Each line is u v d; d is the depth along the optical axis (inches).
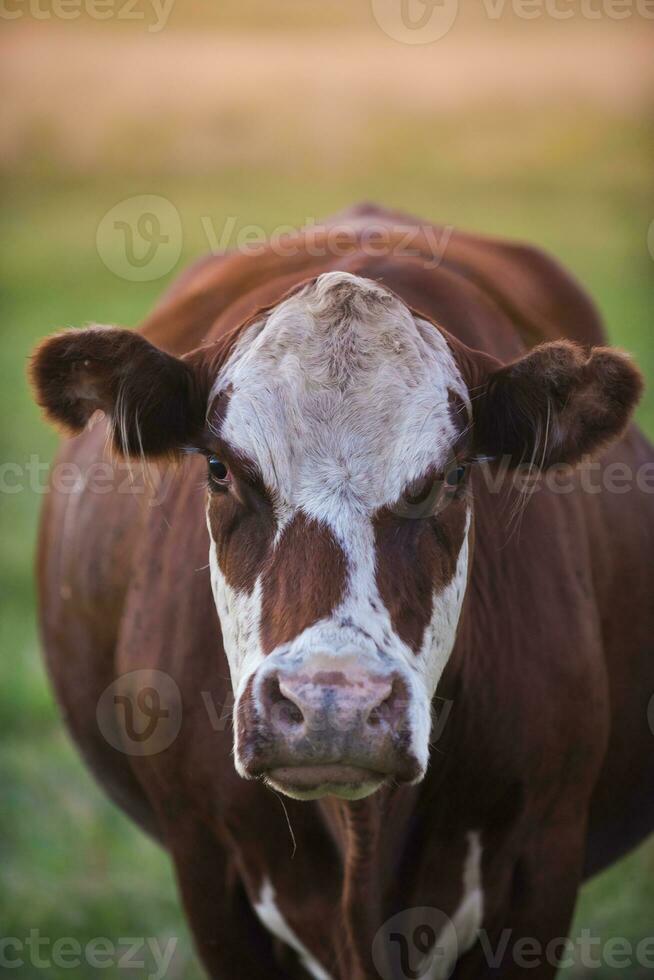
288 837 248.2
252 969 275.6
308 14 1836.9
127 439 224.8
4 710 473.7
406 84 1609.3
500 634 243.6
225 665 245.6
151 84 1553.9
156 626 261.1
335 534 197.0
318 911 252.2
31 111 1461.6
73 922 371.6
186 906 274.7
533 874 257.9
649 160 1267.2
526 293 319.9
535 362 220.2
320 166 1298.0
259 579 199.9
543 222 1068.5
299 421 204.1
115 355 219.8
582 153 1322.6
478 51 1777.8
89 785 436.1
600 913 368.5
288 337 214.8
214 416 213.6
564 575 258.2
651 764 302.7
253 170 1295.5
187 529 258.4
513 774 246.5
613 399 218.8
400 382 209.6
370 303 219.6
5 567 563.5
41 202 1220.5
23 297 966.4
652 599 298.8
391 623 191.9
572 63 1648.6
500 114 1502.2
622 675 288.4
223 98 1537.9
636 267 911.7
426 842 249.3
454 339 228.2
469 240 336.8
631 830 312.0
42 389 223.0
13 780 433.1
